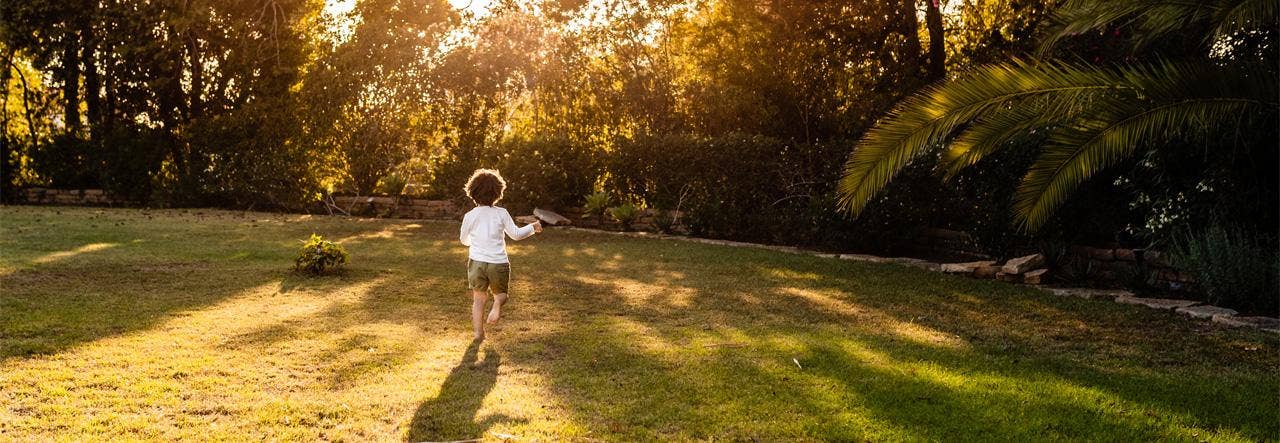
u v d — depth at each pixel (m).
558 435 3.78
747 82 16.86
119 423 3.82
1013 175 9.48
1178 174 8.27
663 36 19.34
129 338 5.52
